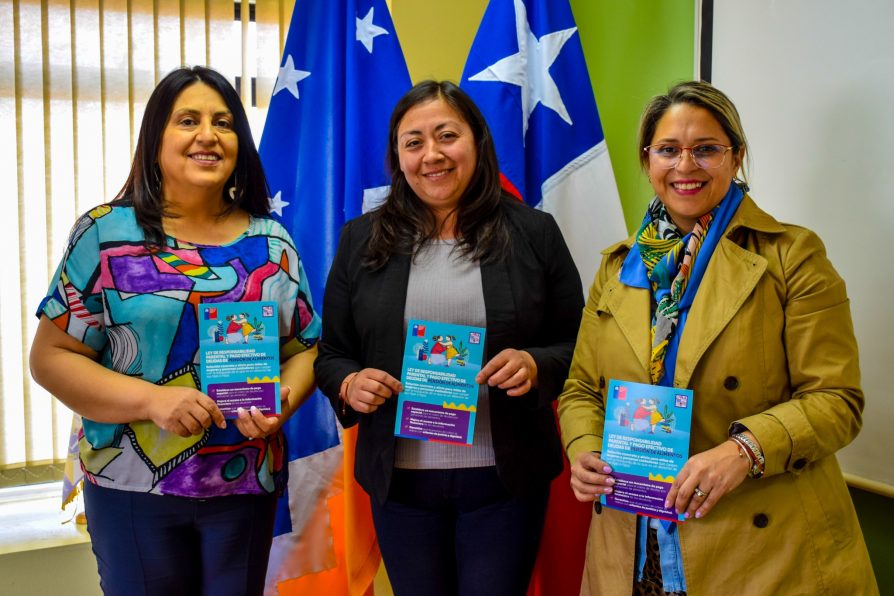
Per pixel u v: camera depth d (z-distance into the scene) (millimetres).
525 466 1523
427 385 1460
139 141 1548
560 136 2184
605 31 2611
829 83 1866
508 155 2129
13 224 2312
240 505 1523
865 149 1769
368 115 2189
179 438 1461
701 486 1177
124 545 1461
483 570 1504
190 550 1514
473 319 1516
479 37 2213
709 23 2324
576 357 1524
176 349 1472
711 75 2312
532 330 1557
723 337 1269
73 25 2350
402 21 2494
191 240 1571
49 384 1450
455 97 1568
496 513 1521
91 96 2375
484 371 1438
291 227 2205
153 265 1474
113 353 1474
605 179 2205
